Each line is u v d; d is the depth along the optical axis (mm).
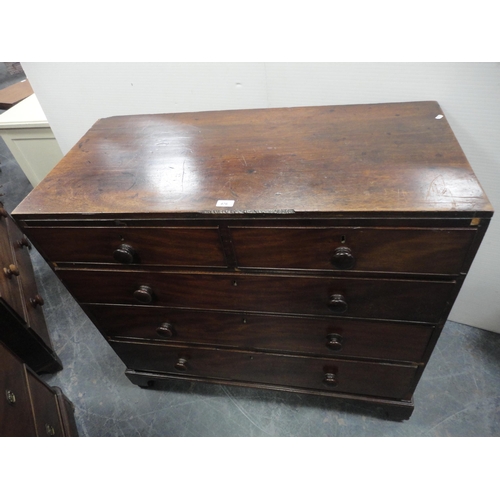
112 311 938
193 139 833
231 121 885
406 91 864
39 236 741
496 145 872
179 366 1053
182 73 983
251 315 845
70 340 1488
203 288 796
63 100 1126
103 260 776
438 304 699
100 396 1292
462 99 833
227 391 1252
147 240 703
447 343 1282
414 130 740
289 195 623
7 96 1930
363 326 796
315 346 888
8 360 894
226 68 947
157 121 938
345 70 873
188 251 708
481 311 1254
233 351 984
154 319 935
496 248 1052
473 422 1078
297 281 722
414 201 567
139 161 780
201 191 667
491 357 1227
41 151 1680
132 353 1104
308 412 1163
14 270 1234
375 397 1022
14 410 839
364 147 713
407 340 800
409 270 647
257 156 739
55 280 1755
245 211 607
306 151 729
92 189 718
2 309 1116
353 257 633
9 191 2344
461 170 617
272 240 649
